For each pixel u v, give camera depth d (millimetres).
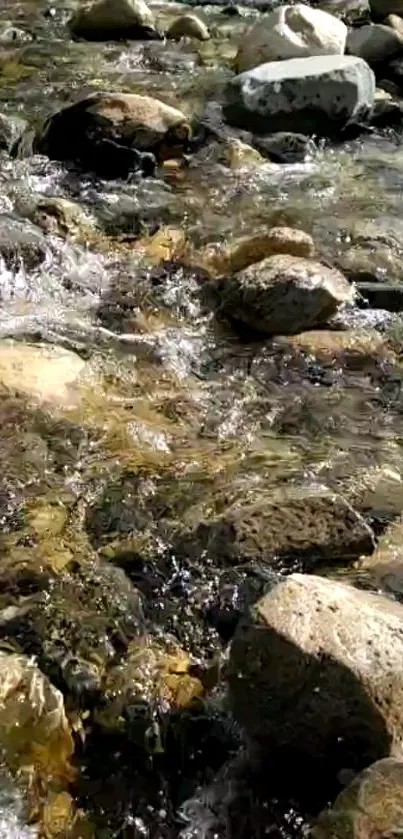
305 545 3447
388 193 6484
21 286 5199
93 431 4156
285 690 2709
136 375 4566
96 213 6012
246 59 8312
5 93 7832
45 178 6379
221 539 3482
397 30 9234
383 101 7664
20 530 3643
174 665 3133
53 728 2900
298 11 8312
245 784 2793
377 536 3617
